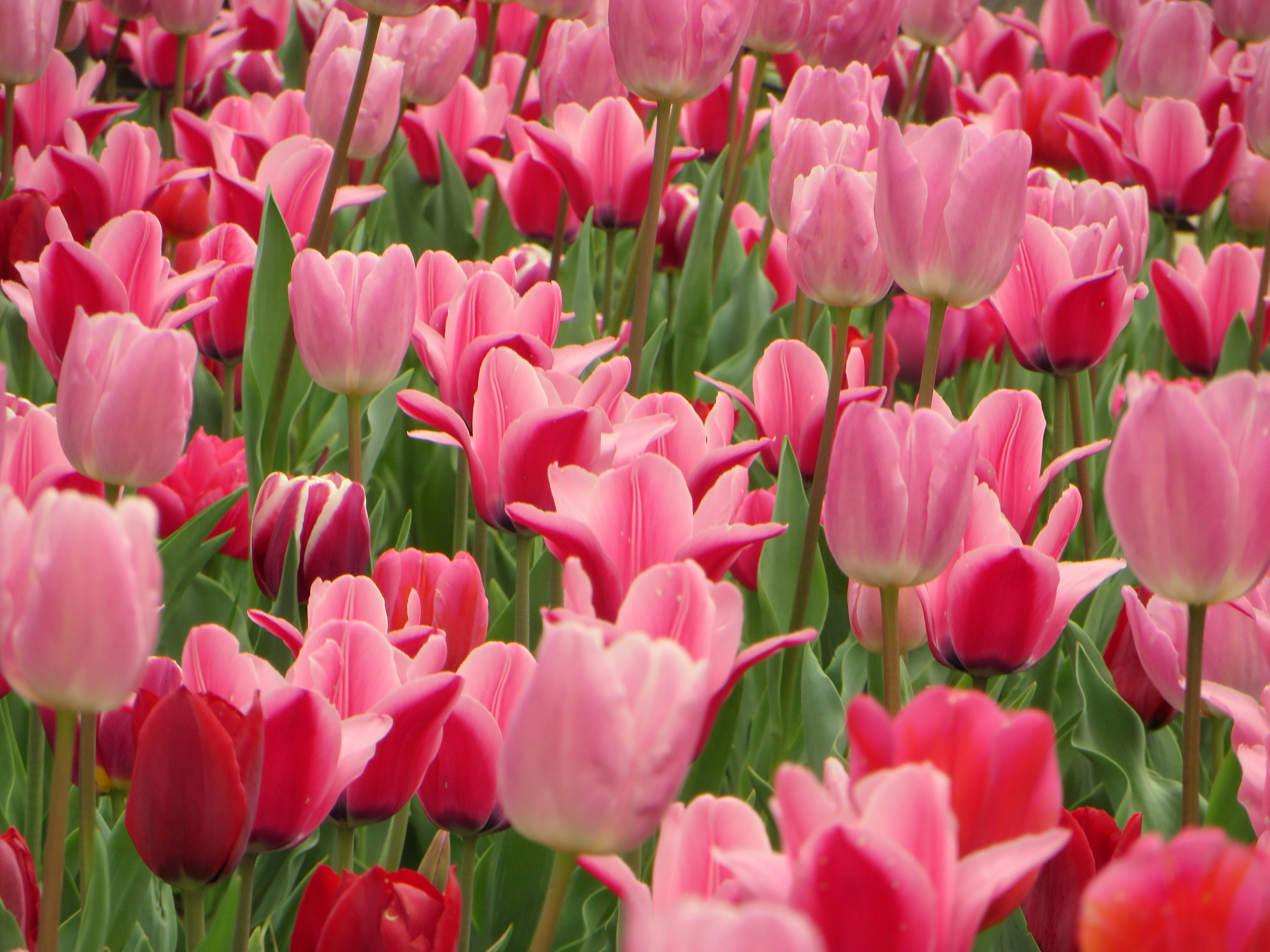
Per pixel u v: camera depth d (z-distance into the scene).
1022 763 1.60
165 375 1.82
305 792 1.71
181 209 2.51
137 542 1.62
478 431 1.89
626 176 2.44
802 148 2.15
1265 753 1.75
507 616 1.97
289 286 2.09
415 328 2.00
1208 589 1.71
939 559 1.79
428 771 1.77
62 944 1.78
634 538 1.76
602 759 1.60
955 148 1.90
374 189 2.37
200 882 1.70
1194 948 1.56
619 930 1.78
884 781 1.57
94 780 1.77
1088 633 2.11
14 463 1.87
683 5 2.12
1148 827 1.90
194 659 1.74
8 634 1.63
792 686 1.96
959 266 1.90
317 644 1.75
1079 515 1.88
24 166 2.42
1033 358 2.13
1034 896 1.76
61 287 2.03
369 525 1.97
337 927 1.68
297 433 2.28
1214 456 1.69
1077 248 2.13
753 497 1.98
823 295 1.96
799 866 1.56
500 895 1.86
